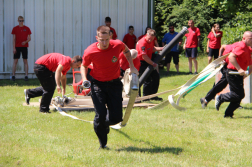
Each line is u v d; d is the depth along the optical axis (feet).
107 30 24.61
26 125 34.42
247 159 25.67
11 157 24.80
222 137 31.68
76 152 26.32
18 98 51.08
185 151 27.58
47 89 40.37
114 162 24.39
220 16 138.10
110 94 26.73
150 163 24.22
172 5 135.64
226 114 40.78
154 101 52.06
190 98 55.42
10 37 75.25
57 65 39.93
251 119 39.88
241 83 39.29
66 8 80.02
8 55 75.46
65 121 36.88
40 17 77.77
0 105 44.34
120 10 86.07
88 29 82.79
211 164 24.59
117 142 29.84
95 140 30.25
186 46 89.40
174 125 36.35
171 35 90.38
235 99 39.68
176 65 91.25
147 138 31.12
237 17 108.17
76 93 48.44
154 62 47.88
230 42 97.35
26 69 74.54
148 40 48.65
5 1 74.13
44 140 29.37
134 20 88.43
